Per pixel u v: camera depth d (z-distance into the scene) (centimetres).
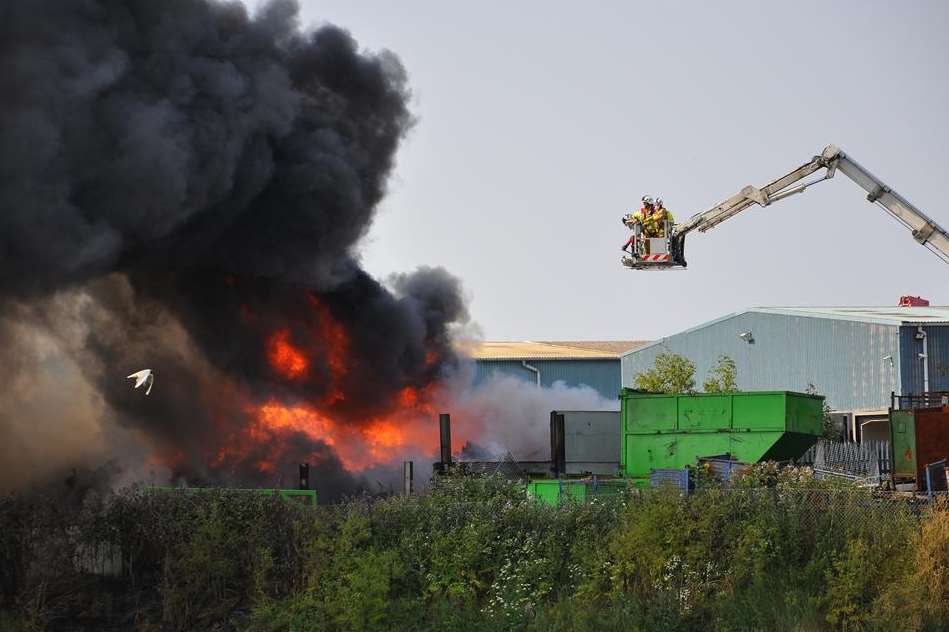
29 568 4150
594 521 4400
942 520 3941
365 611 3856
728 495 4328
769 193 6988
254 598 4041
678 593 3953
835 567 3916
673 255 7025
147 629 3953
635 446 5981
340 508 4509
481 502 4556
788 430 5697
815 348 10131
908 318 9631
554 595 4116
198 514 4281
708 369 11306
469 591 4119
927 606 3675
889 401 9381
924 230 6756
